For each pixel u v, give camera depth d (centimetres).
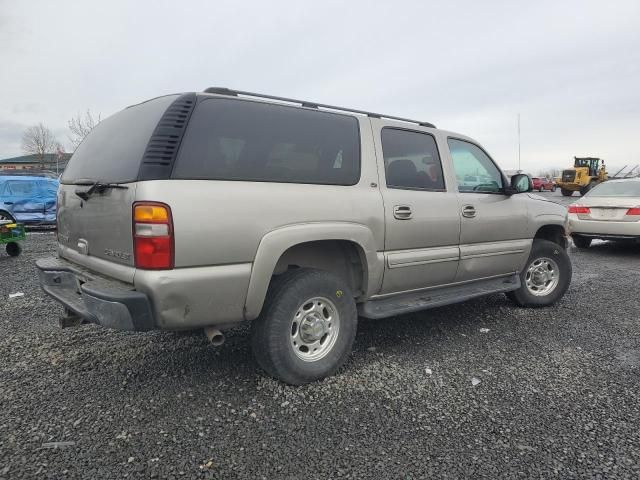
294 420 282
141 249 263
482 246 452
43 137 5247
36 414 284
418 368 362
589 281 687
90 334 431
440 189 425
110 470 231
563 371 359
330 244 363
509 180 508
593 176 3591
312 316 336
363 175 364
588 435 269
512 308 534
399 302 400
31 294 589
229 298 288
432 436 266
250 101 320
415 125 423
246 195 294
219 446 254
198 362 367
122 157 296
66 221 362
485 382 338
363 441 261
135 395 311
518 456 248
